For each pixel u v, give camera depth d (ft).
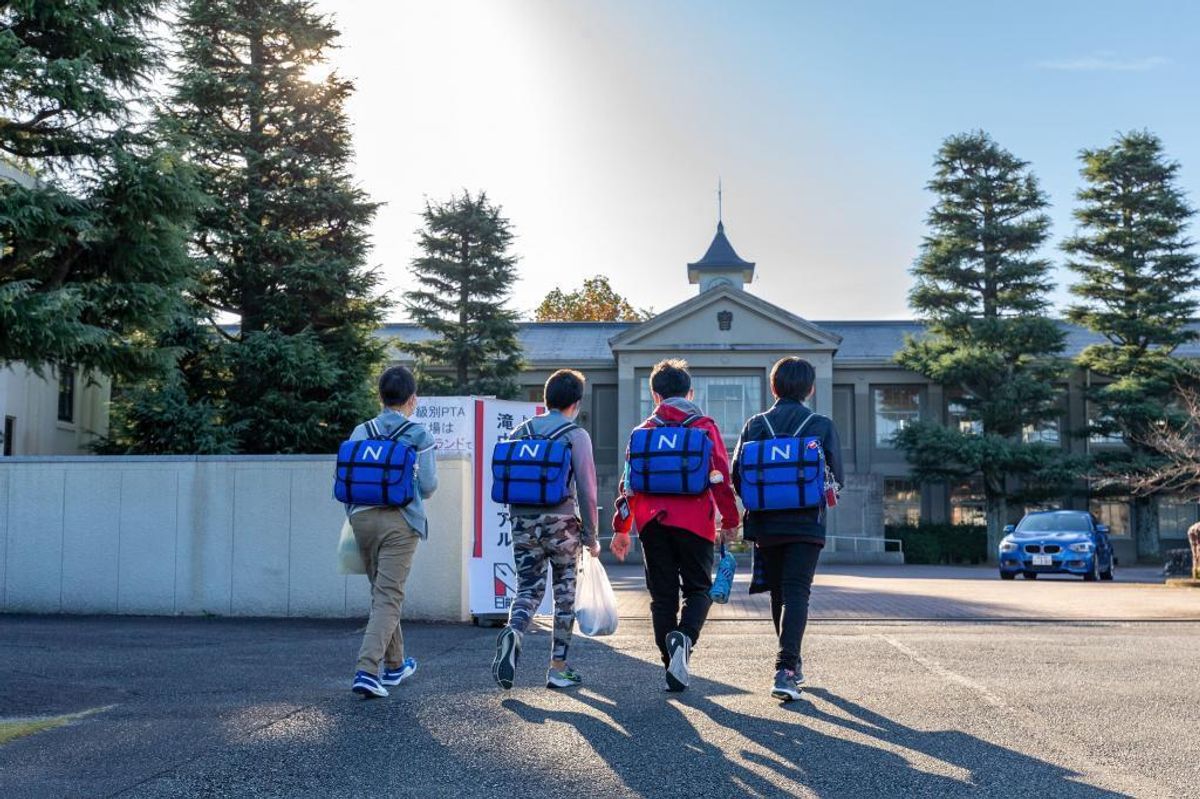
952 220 121.80
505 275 111.96
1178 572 58.49
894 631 28.43
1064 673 20.43
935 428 118.52
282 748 13.98
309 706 16.98
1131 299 119.75
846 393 139.13
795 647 17.30
